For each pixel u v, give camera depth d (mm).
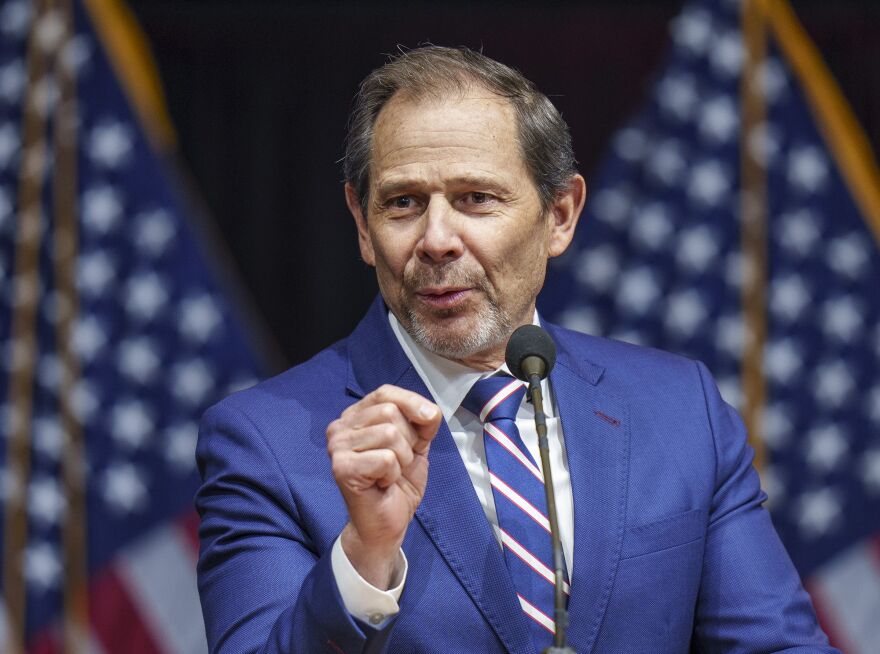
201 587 6957
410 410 5832
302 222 17797
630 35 18156
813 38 18156
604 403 7473
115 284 15852
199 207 17656
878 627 16094
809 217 16594
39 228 15758
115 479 15602
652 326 16359
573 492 7000
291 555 6664
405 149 6934
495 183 6922
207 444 7250
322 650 5902
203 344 15891
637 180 16688
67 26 16141
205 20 17703
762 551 7359
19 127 15938
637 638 6797
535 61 18047
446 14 17906
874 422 16312
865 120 18062
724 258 16500
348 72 17891
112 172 15984
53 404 15586
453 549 6711
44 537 15484
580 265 16516
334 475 5828
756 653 7020
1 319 15586
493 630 6574
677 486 7238
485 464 7109
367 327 7691
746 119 16703
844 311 16422
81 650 15367
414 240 6945
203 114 17750
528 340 6535
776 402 16312
